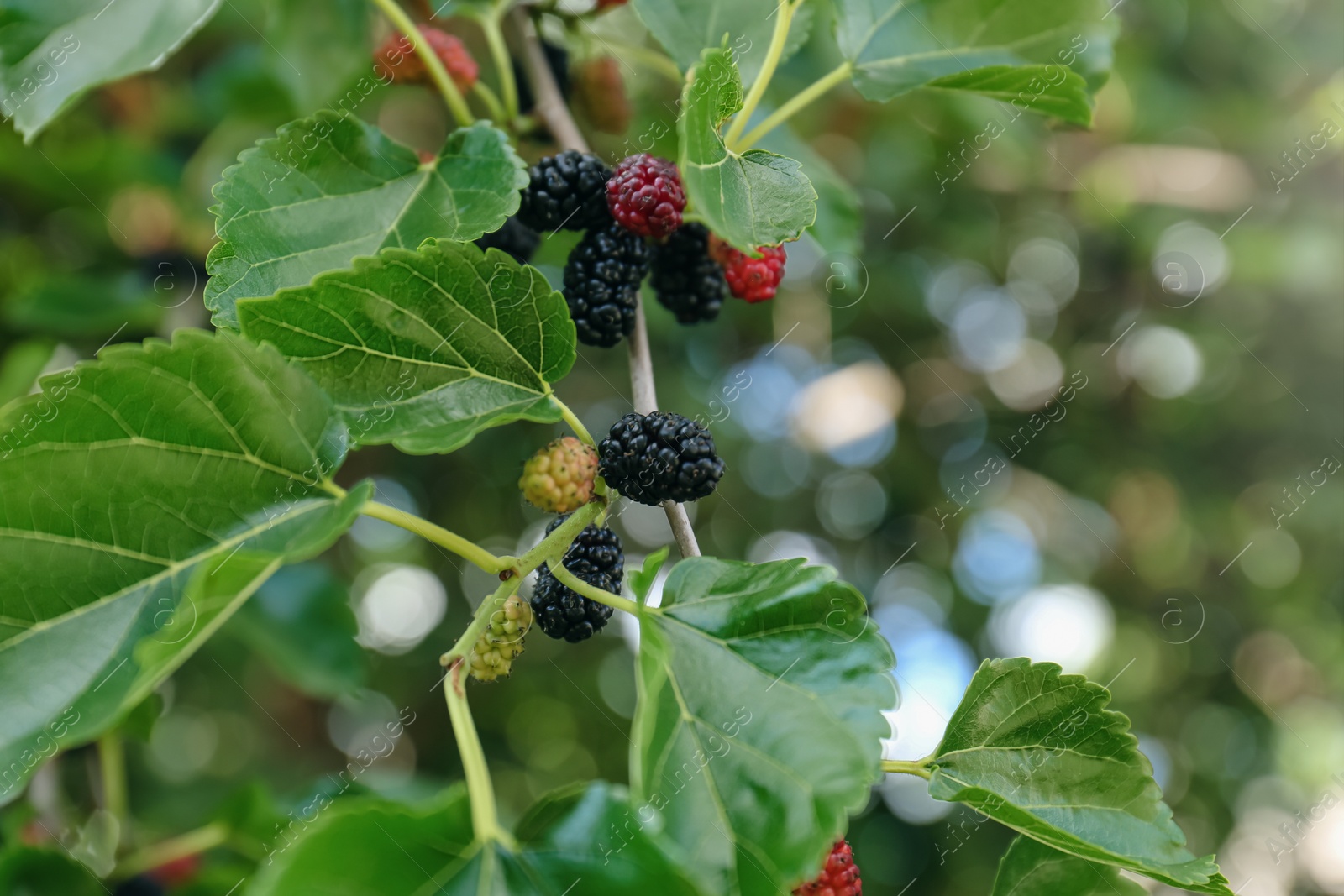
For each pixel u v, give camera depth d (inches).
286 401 9.3
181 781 23.6
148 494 9.1
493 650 9.6
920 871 29.5
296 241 10.6
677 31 12.8
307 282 10.5
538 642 29.1
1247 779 32.6
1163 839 10.2
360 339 9.8
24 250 21.4
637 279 11.6
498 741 31.0
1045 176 28.2
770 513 29.1
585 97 14.7
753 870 8.8
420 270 9.6
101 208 20.3
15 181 20.1
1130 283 30.9
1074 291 31.2
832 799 9.0
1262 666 33.0
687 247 12.3
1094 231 30.5
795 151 14.6
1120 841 10.2
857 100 23.3
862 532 30.6
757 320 26.9
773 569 9.8
